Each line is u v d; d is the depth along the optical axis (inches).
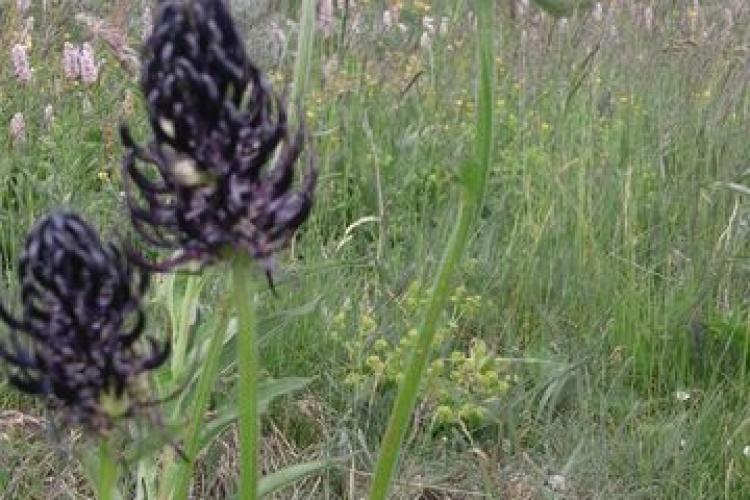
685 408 25.9
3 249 26.3
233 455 23.0
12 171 30.4
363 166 33.2
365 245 31.2
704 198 32.3
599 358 27.2
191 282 17.5
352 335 26.4
